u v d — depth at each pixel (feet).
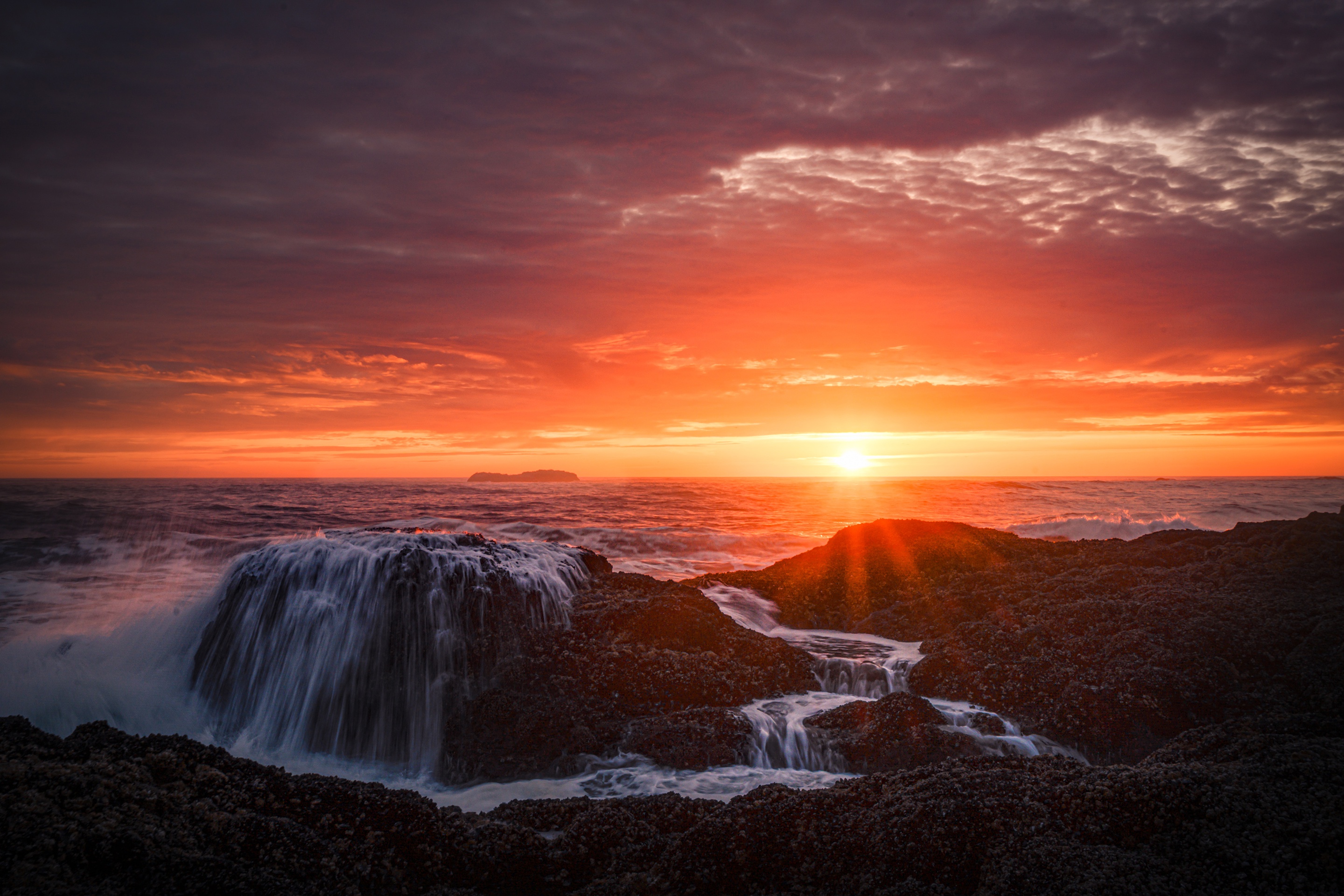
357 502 132.46
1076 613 30.19
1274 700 23.36
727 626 30.63
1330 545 34.27
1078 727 23.49
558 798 19.77
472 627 27.17
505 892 14.05
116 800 13.44
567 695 24.68
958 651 28.63
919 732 22.34
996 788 15.01
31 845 11.43
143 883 11.50
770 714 24.64
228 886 11.73
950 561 42.29
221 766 15.89
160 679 26.68
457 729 23.39
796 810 15.16
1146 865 12.55
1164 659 25.29
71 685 24.64
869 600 39.37
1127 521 84.53
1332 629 26.08
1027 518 117.39
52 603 41.70
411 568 27.99
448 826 15.12
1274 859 12.32
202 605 29.96
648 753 22.38
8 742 15.29
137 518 94.27
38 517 85.25
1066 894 11.94
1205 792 14.01
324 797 15.28
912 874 13.20
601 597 31.78
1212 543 40.37
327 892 12.73
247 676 26.14
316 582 27.99
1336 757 15.53
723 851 14.25
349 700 24.99
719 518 117.29
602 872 14.57
